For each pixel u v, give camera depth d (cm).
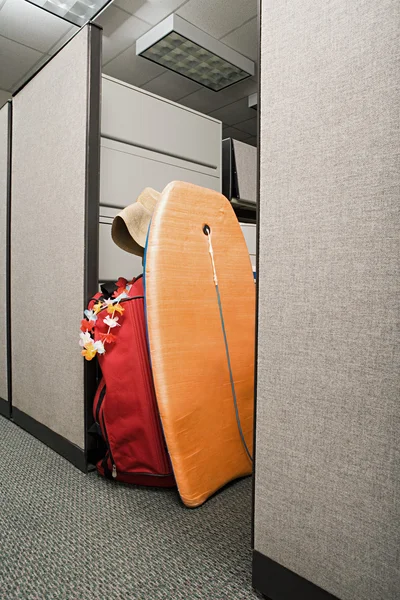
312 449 75
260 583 83
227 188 210
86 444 136
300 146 76
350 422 69
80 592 83
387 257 64
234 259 134
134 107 164
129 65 310
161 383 109
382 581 65
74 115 140
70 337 143
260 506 84
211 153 199
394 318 64
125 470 126
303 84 75
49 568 90
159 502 119
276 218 80
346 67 69
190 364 115
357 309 68
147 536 102
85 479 133
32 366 170
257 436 84
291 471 78
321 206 73
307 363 75
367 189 67
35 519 109
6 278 192
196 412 115
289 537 78
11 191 189
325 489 73
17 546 98
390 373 64
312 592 75
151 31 264
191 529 105
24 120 175
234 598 82
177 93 354
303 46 75
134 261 164
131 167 164
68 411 146
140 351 122
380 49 64
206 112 391
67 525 107
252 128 434
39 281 163
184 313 116
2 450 155
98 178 136
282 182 79
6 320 192
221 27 263
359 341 68
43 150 160
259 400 84
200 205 126
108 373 122
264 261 82
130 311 124
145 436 121
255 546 85
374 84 65
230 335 128
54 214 152
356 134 68
